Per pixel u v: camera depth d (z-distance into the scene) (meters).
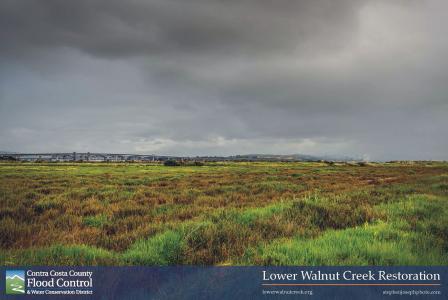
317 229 10.27
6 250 8.37
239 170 56.91
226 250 8.05
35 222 11.66
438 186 23.12
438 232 9.70
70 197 17.77
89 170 49.12
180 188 23.55
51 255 7.57
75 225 11.43
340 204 13.84
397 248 7.86
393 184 26.91
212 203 16.36
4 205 14.45
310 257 7.30
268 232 9.70
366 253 7.52
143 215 13.20
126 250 8.53
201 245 8.48
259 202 16.78
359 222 11.34
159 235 9.13
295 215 11.70
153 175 38.47
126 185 25.31
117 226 11.38
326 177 39.03
